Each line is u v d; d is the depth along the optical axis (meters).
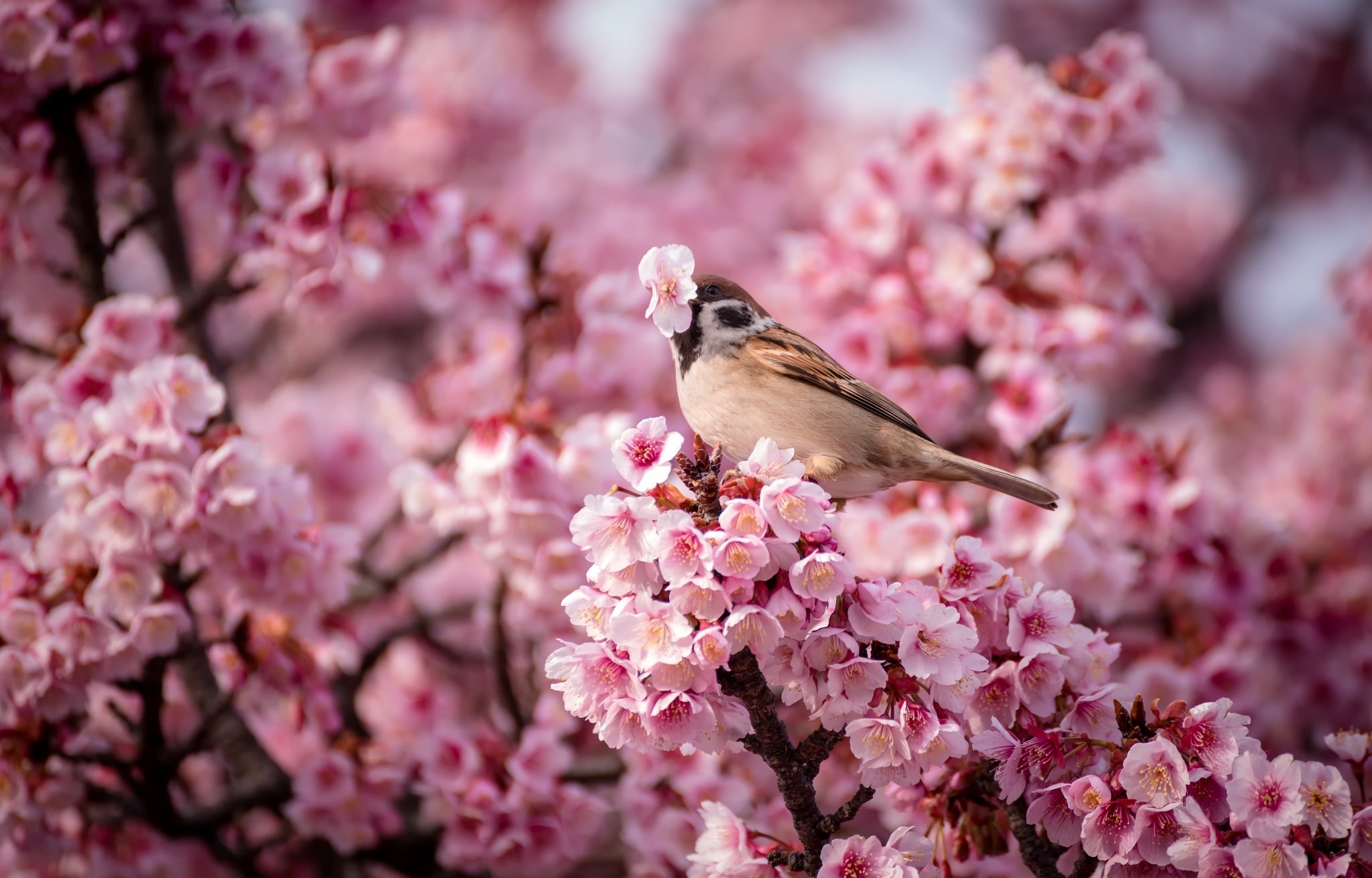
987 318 10.79
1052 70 11.34
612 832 11.38
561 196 17.72
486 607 11.34
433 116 16.66
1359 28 20.84
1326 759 10.91
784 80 21.28
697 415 9.15
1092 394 18.17
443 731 9.65
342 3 16.45
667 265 6.14
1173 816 5.70
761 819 8.65
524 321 11.34
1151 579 10.85
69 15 9.98
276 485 8.78
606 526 5.59
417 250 10.62
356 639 10.34
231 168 10.87
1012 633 6.20
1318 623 11.10
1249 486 15.92
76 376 9.34
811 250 11.82
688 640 5.46
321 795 9.52
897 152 11.73
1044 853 6.55
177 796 10.76
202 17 10.41
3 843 9.52
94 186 10.86
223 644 9.47
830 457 8.79
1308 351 18.55
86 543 8.59
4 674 8.35
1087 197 11.17
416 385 12.84
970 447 10.99
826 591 5.50
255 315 15.86
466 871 10.02
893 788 6.90
